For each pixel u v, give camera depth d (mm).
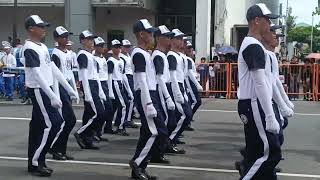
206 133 16281
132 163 9898
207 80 27484
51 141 10188
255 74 7258
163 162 11672
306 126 17969
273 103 8250
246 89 7523
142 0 34500
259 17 7531
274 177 7625
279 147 7461
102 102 13422
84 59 13000
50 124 10039
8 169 10789
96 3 34375
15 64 24984
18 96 26062
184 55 15336
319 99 26859
